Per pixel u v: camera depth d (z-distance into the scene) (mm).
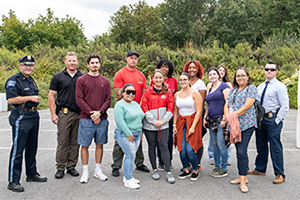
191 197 3729
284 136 7703
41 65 19375
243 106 4000
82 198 3672
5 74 17047
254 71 17078
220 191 3941
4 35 37719
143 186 4121
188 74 4699
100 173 4426
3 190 3893
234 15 32625
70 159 4566
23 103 3922
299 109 6410
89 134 4238
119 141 4145
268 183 4246
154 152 4434
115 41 33000
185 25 35375
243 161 3992
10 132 7949
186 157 4488
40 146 6496
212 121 4512
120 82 4730
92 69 4270
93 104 4270
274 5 35219
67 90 4426
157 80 4367
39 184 4148
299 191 3926
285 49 20172
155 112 4379
